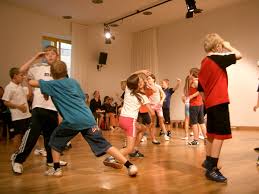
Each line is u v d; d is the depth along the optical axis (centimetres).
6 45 743
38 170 288
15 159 276
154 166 307
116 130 773
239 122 767
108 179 254
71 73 894
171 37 945
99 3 738
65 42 913
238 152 397
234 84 777
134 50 1052
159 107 498
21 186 233
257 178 258
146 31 1010
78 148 441
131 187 229
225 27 799
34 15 802
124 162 261
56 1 722
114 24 938
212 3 764
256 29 737
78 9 784
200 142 506
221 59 248
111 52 1009
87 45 945
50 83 249
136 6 767
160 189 224
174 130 760
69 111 248
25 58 783
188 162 329
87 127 250
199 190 221
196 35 871
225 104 250
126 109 292
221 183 241
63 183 241
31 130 278
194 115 467
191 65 885
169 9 796
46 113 283
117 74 1027
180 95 912
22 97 362
